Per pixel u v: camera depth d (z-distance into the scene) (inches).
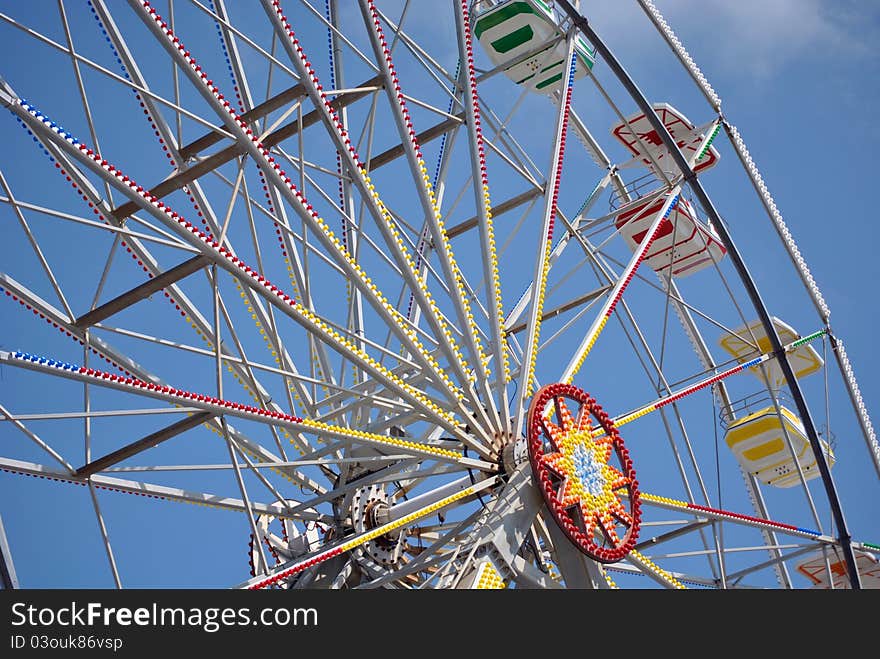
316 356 997.8
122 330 768.9
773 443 1272.1
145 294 752.3
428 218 855.7
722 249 1267.2
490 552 807.7
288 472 952.9
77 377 687.7
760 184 1130.7
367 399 882.1
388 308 822.5
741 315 1192.2
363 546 922.1
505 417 887.1
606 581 868.6
